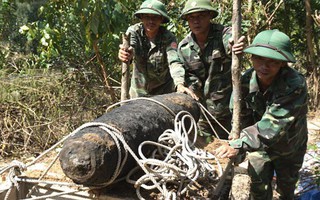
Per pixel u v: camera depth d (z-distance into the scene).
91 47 6.35
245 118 3.38
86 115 6.38
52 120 5.81
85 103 6.48
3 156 5.29
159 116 3.31
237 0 3.20
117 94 6.87
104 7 5.38
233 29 3.23
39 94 6.06
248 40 7.82
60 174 3.23
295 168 3.31
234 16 3.21
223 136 4.52
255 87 3.08
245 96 3.27
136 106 3.33
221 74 4.19
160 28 4.48
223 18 7.46
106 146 2.68
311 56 8.47
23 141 5.61
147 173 2.70
